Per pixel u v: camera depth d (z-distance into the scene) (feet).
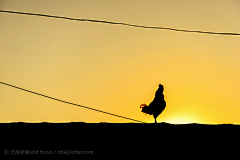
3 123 46.85
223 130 49.11
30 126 46.42
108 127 47.93
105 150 44.39
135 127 48.49
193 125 49.98
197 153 45.44
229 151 45.80
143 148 45.44
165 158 44.55
